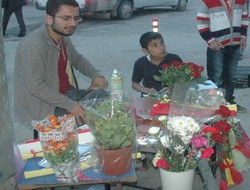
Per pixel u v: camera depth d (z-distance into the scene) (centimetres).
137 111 333
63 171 239
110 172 242
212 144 274
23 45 341
